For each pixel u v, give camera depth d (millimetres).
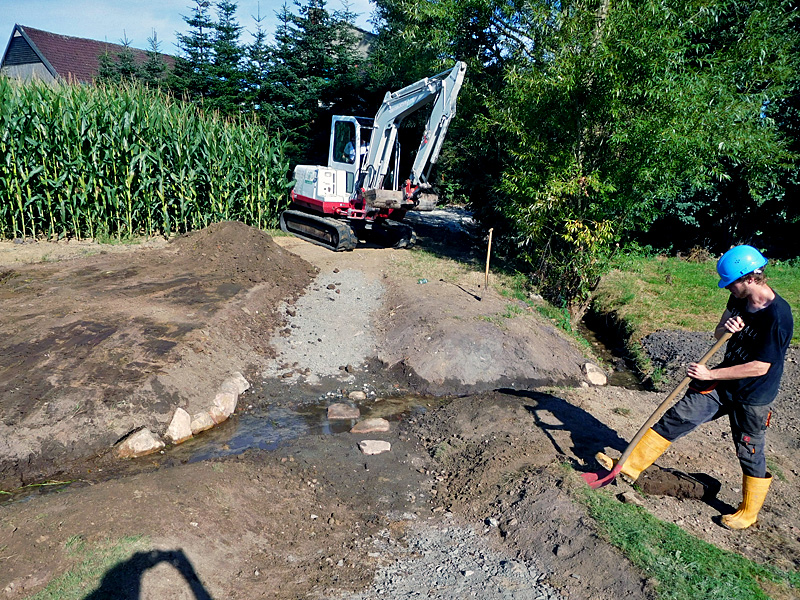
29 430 5254
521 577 3699
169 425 5852
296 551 4062
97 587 3240
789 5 12672
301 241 13648
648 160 8922
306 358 7938
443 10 11977
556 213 9898
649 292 11328
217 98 21281
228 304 8422
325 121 21641
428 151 11914
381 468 5484
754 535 4156
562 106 9500
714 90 8758
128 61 22578
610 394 7266
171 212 13562
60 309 7562
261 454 5531
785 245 15719
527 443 5398
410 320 8695
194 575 3518
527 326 8797
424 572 3822
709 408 4164
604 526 3922
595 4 9398
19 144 11477
